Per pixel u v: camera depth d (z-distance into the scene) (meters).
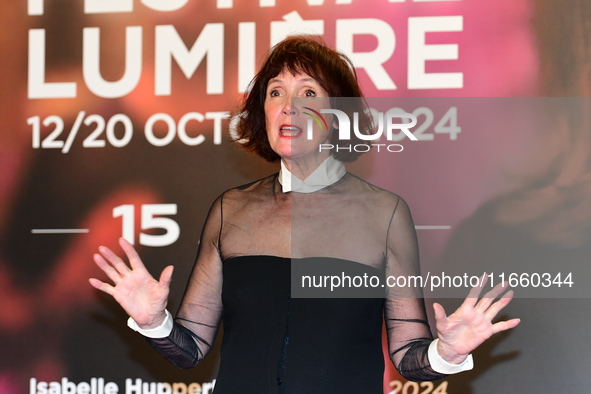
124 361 3.50
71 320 3.54
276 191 2.17
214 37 3.60
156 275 3.52
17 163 3.64
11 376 3.53
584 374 3.18
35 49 3.69
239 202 2.19
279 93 2.14
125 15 3.66
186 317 2.12
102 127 3.63
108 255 1.91
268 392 1.88
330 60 2.14
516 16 3.39
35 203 3.61
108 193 3.59
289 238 2.07
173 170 3.57
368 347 1.96
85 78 3.65
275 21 3.56
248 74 3.56
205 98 3.59
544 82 3.33
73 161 3.62
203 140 3.57
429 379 1.91
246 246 2.09
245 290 2.02
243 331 1.98
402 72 3.42
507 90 3.36
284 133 2.09
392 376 3.30
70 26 3.69
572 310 3.19
